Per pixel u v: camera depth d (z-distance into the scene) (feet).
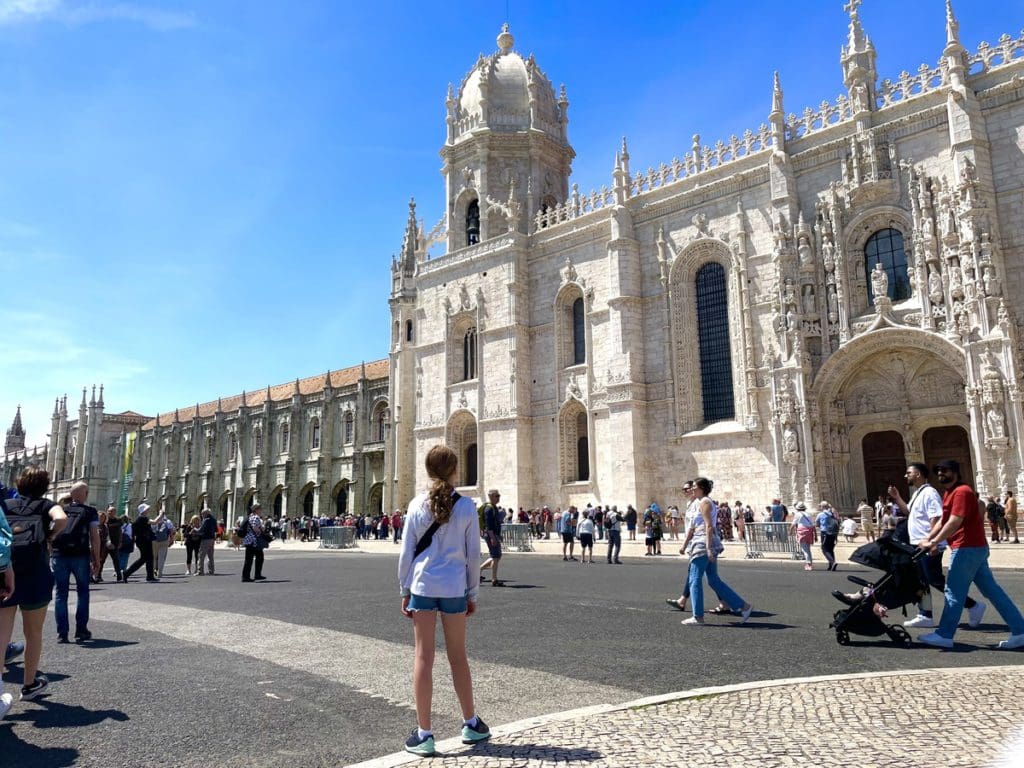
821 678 27.86
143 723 25.05
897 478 120.16
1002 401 100.63
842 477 122.01
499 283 172.96
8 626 27.84
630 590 62.13
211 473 298.97
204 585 74.33
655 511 124.98
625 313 146.92
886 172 118.83
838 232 122.62
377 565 99.50
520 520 153.38
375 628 43.32
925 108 116.47
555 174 192.75
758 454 128.67
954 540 35.76
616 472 143.64
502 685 29.19
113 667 34.17
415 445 188.03
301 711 26.13
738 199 136.67
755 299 132.16
